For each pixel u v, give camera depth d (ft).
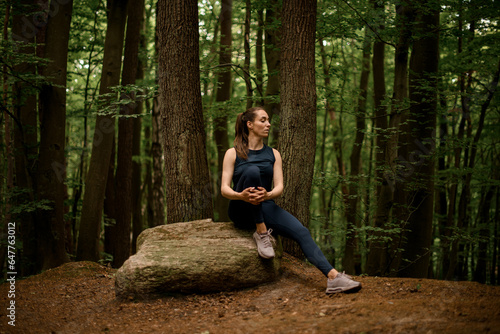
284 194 14.01
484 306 8.45
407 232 22.36
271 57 26.53
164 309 10.34
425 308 8.59
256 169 10.78
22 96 23.25
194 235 12.16
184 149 14.07
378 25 21.81
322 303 9.67
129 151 29.04
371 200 28.19
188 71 14.23
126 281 10.87
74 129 43.42
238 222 12.12
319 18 22.43
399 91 21.77
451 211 27.25
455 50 29.17
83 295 12.41
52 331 9.43
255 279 11.24
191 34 14.32
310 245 10.95
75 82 41.09
